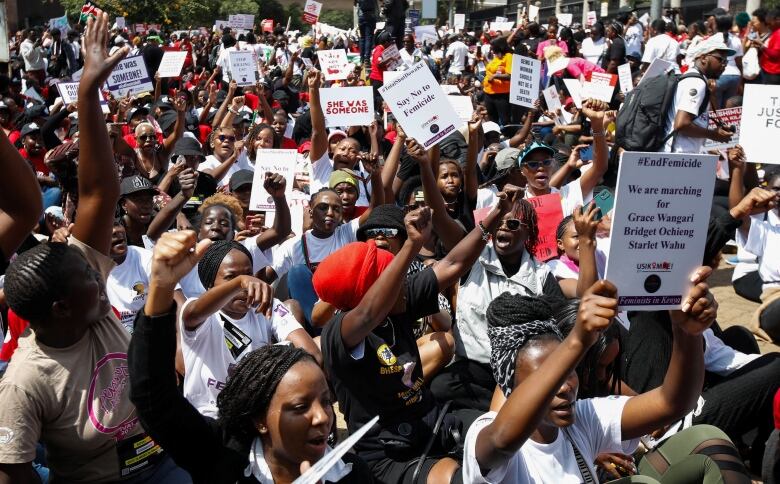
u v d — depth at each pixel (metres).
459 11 42.34
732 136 7.83
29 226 2.60
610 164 8.55
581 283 3.81
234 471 2.44
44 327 2.75
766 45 13.41
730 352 4.64
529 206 4.64
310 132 11.72
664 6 27.33
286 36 28.30
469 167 6.75
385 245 4.84
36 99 15.73
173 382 2.41
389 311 3.45
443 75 21.16
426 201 5.40
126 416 2.90
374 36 20.08
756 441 4.49
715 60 8.03
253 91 13.76
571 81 11.01
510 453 2.48
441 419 3.52
